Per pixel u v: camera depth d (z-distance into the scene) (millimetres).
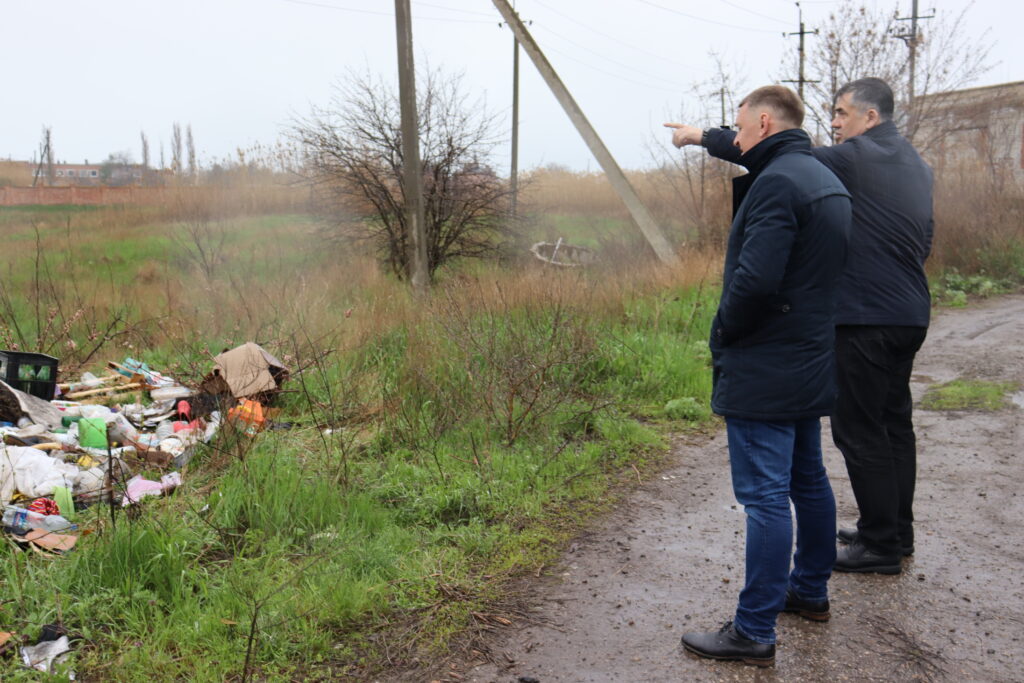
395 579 3598
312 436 5531
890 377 3729
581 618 3389
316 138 12336
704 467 5328
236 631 3131
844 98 3709
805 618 3344
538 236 16391
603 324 7949
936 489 4871
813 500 3178
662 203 18797
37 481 4266
